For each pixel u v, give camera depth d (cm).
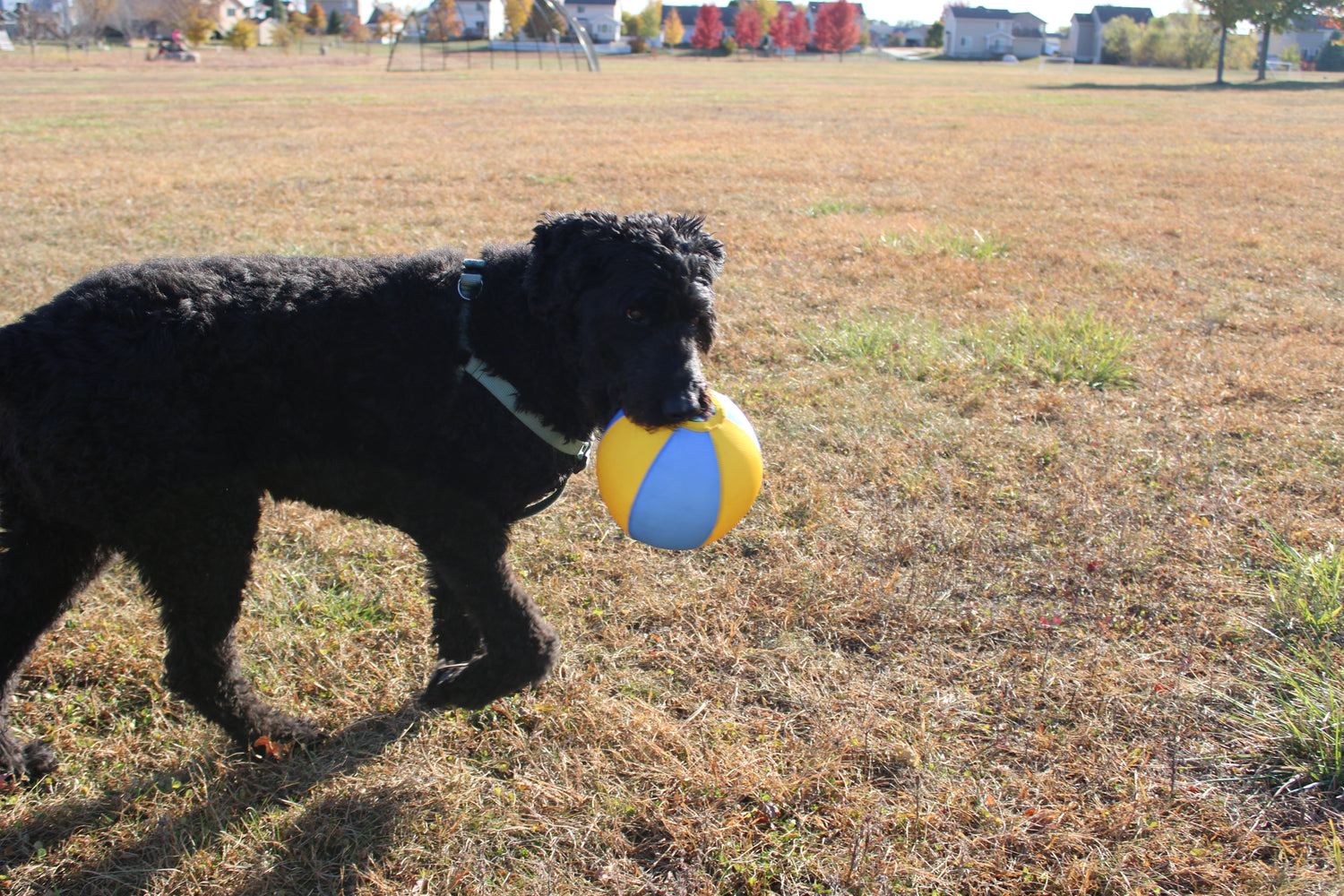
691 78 5003
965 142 1989
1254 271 882
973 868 250
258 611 369
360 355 272
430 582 326
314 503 296
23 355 242
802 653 345
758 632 359
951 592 380
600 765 289
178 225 1002
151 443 249
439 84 4116
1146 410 551
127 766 291
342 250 884
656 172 1480
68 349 244
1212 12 5359
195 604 271
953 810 268
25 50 6906
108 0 7425
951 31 11731
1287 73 7169
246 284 269
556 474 300
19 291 722
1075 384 594
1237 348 657
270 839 262
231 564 273
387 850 260
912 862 251
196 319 255
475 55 7694
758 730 307
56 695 320
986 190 1355
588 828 264
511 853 259
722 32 10294
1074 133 2222
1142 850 254
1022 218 1143
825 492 455
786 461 491
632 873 252
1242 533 418
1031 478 471
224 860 255
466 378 278
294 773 289
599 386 289
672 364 277
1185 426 524
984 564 399
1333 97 3931
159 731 304
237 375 259
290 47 7712
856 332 655
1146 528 421
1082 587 378
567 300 283
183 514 258
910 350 638
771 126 2325
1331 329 701
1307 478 464
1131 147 1920
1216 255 941
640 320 278
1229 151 1861
